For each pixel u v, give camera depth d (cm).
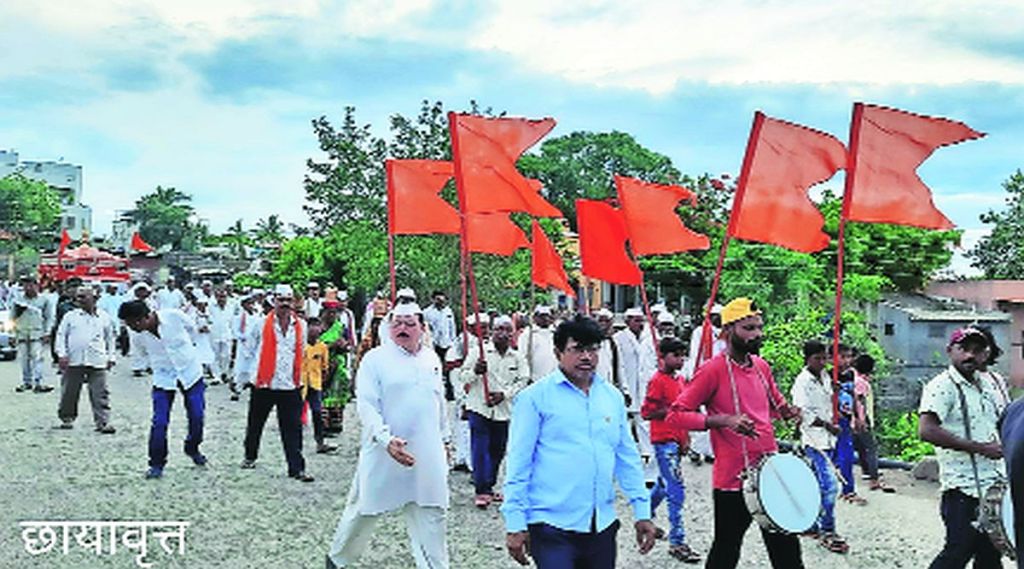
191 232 9644
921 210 738
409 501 683
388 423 675
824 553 824
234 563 758
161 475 1053
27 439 1267
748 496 588
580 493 497
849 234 2605
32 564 741
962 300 3000
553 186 5816
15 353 2391
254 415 1098
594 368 509
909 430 1719
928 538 878
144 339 1056
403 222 938
